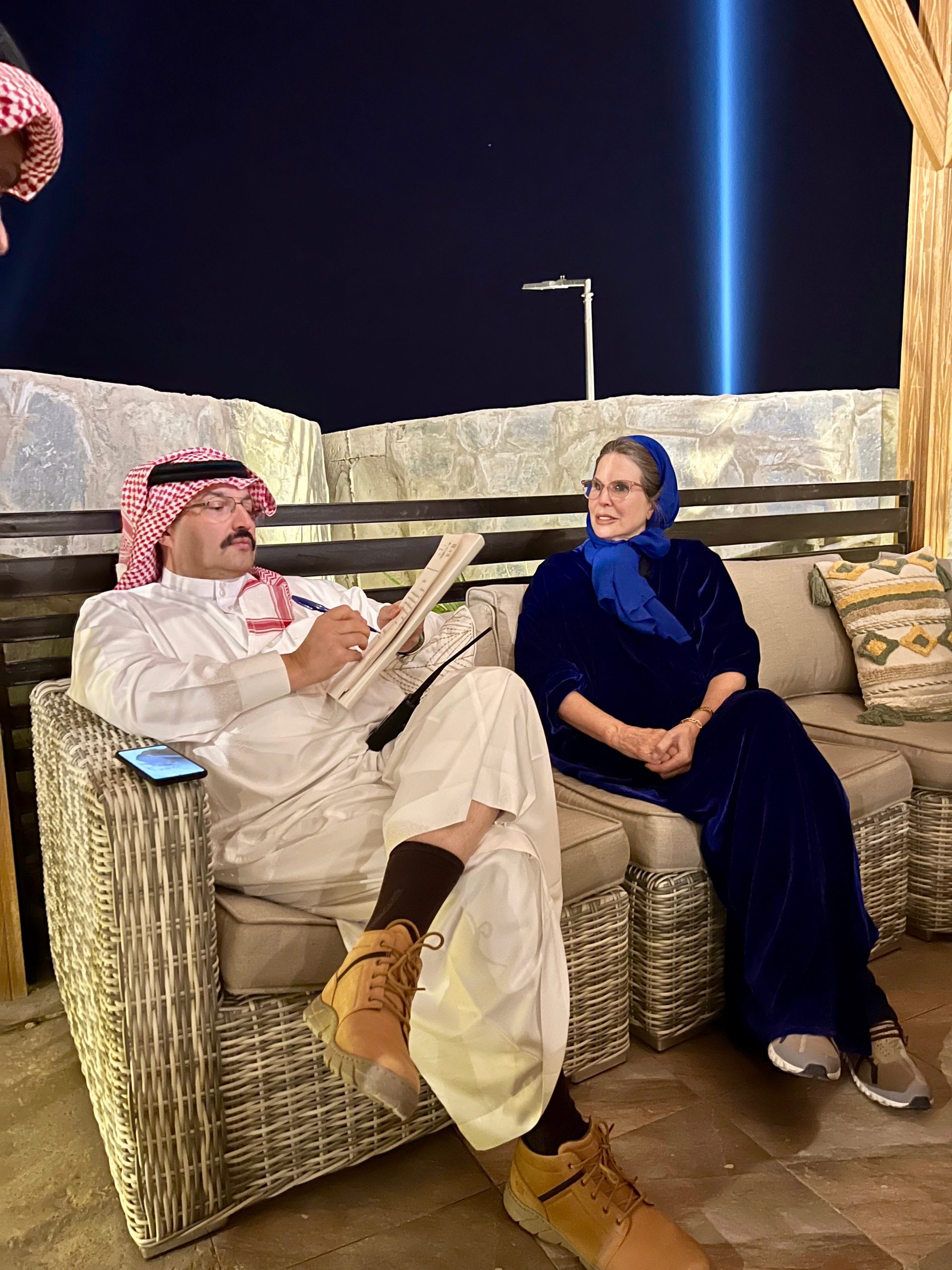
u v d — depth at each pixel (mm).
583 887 1516
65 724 1409
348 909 1305
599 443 3953
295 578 1706
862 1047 1456
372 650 1410
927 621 2477
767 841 1507
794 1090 1529
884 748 2125
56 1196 1319
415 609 1425
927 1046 1629
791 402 3744
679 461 3869
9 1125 1483
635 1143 1400
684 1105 1493
